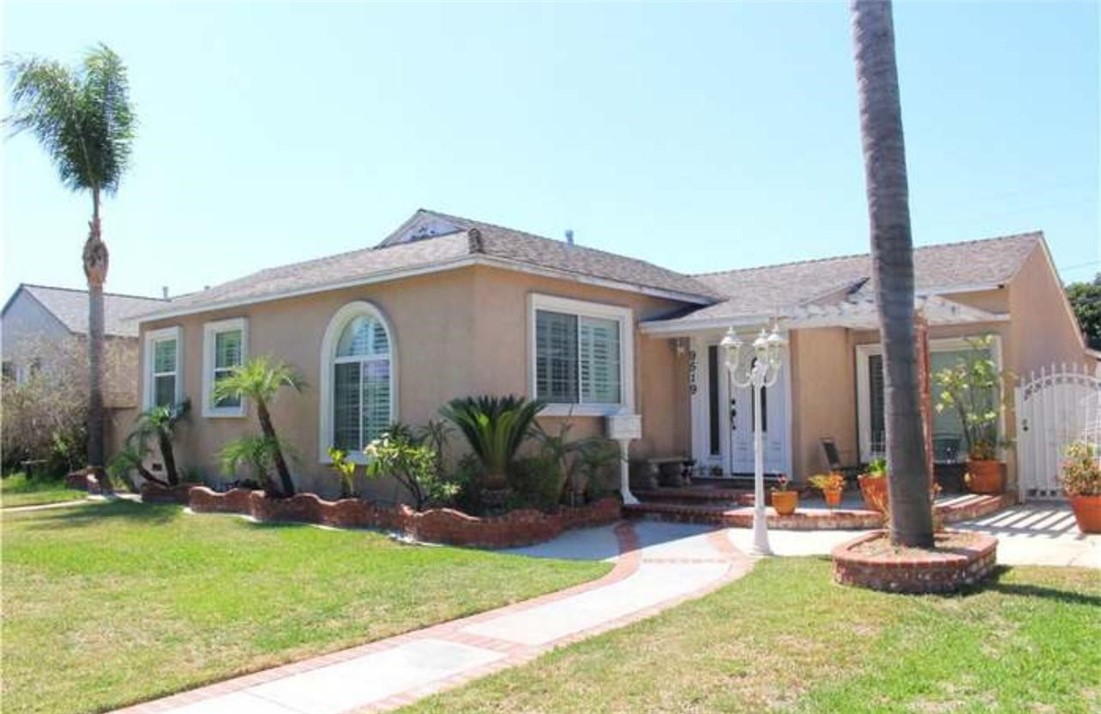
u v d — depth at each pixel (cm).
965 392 1617
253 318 1775
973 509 1335
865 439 1780
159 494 1822
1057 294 2072
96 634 718
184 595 866
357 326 1559
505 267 1334
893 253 889
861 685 544
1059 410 1545
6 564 1059
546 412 1427
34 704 545
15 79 2042
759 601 780
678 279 1930
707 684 555
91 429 2173
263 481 1539
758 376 1102
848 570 838
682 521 1367
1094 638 634
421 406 1399
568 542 1188
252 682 596
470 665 627
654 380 1703
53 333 2842
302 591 873
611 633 691
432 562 1027
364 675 608
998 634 657
